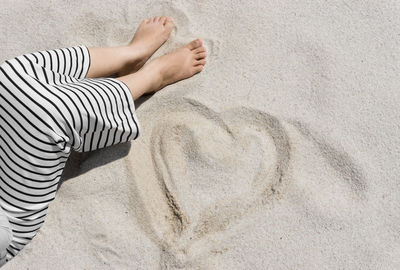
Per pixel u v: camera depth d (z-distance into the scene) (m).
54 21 1.83
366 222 1.54
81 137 1.43
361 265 1.51
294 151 1.62
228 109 1.67
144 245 1.55
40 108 1.29
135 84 1.57
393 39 1.75
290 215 1.56
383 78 1.70
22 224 1.43
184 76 1.72
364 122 1.64
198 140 1.63
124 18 1.83
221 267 1.52
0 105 1.32
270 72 1.72
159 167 1.62
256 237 1.54
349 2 1.81
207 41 1.78
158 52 1.79
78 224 1.58
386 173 1.58
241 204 1.57
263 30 1.78
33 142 1.31
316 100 1.67
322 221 1.55
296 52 1.74
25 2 1.85
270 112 1.66
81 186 1.61
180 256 1.53
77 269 1.54
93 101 1.38
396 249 1.51
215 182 1.59
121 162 1.63
